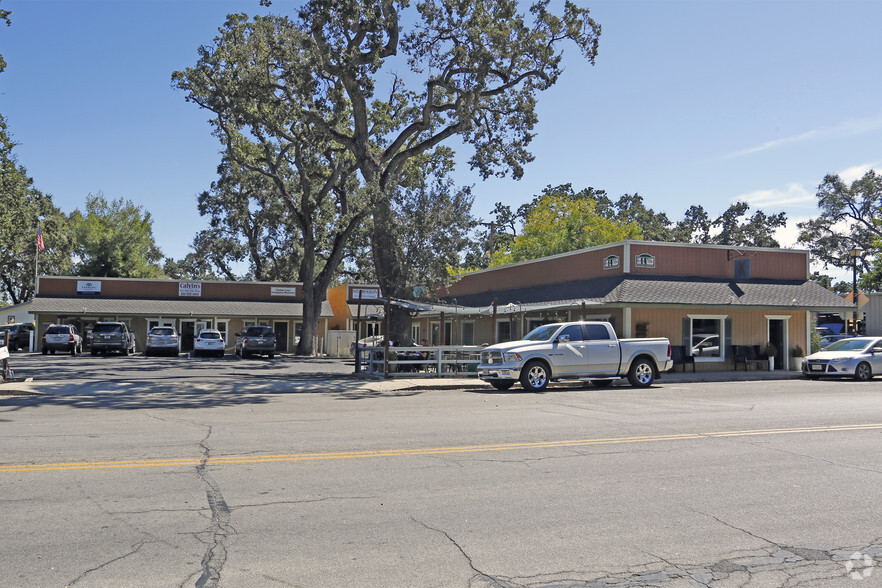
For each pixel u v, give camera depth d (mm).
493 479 7203
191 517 5742
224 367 28594
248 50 31141
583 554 5020
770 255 27078
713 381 21922
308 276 43344
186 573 4543
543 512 6035
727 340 25500
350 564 4746
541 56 28125
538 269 31438
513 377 17750
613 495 6629
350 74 26625
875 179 64812
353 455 8383
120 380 20688
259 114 34625
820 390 18297
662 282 24844
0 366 20062
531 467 7801
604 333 18891
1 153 36188
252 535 5309
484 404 14570
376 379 21453
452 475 7359
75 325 44250
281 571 4602
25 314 51281
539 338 18969
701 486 7016
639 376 19234
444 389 19031
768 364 25719
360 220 41750
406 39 27562
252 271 64500
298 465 7773
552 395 16781
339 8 25688
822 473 7637
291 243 57844
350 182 44625
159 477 7121
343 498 6387
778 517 5988
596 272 26875
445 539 5293
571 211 55812
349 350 42938
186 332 46125
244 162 41438
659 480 7246
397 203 31938
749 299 24859
